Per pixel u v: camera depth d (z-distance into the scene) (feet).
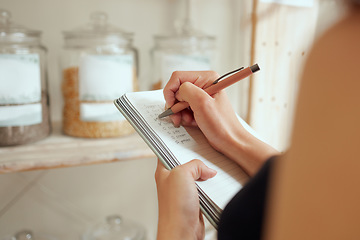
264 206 0.86
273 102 2.89
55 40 2.62
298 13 2.79
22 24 2.50
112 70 2.37
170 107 1.55
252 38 2.70
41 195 2.84
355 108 0.57
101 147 2.34
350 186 0.57
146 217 3.24
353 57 0.57
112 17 2.73
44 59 2.41
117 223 2.76
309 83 0.61
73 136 2.51
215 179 1.34
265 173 0.90
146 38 2.85
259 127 2.88
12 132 2.21
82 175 2.94
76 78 2.42
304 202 0.62
